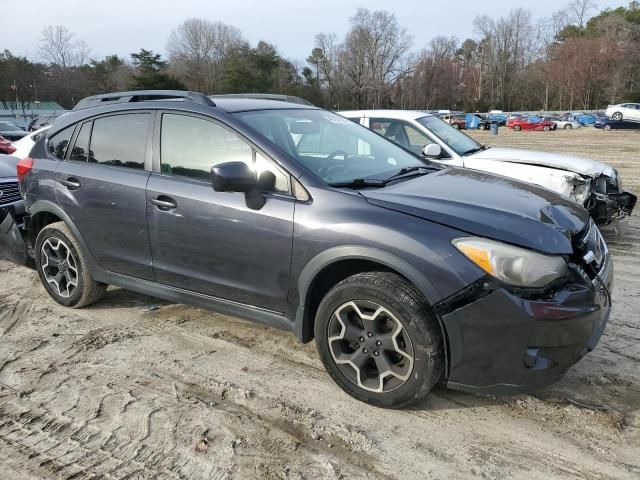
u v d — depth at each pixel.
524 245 2.74
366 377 3.15
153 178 3.82
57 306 4.71
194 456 2.76
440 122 7.56
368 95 97.94
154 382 3.46
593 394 3.25
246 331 4.18
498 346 2.76
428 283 2.79
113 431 2.97
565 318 2.71
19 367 3.67
